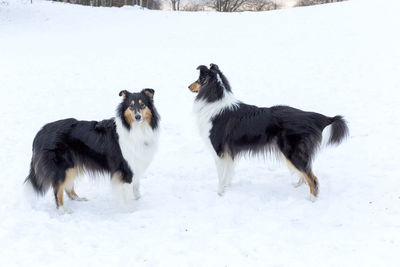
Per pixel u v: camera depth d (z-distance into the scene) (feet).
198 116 18.71
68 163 16.28
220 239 13.75
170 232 14.52
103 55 52.75
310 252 12.57
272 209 16.38
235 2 131.64
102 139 16.62
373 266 11.37
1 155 22.97
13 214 15.92
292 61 45.14
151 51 54.90
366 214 14.99
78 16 80.18
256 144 17.58
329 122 16.84
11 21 73.67
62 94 36.76
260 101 33.91
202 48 55.77
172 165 22.33
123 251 13.05
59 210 16.46
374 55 41.73
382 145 22.17
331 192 17.48
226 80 18.56
